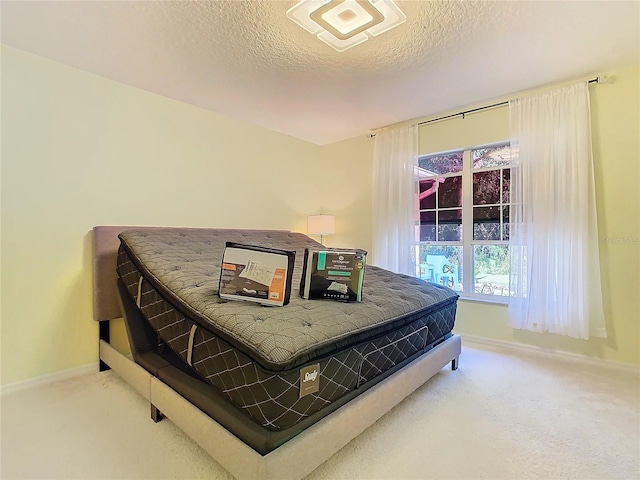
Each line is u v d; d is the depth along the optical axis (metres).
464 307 3.49
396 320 1.88
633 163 2.62
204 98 3.12
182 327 1.69
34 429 1.80
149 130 2.97
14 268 2.29
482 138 3.33
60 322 2.48
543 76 2.72
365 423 1.65
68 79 2.52
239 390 1.34
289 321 1.48
